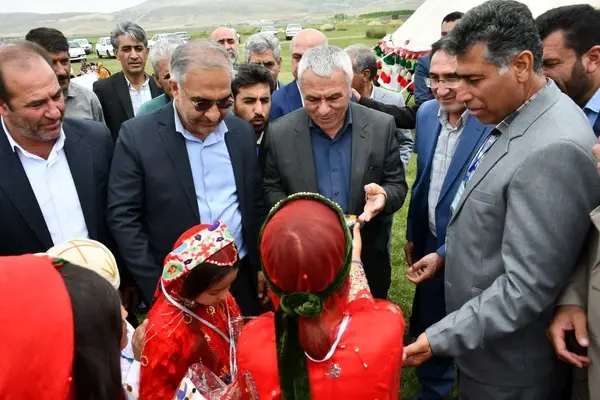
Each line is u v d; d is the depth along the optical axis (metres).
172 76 2.42
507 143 1.83
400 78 11.03
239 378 1.44
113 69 26.27
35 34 4.08
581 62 2.36
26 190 2.41
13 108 2.19
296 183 2.79
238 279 2.84
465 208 1.98
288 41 46.31
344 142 2.81
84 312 0.94
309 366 1.30
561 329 1.89
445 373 3.06
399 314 1.46
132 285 2.95
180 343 1.91
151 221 2.66
